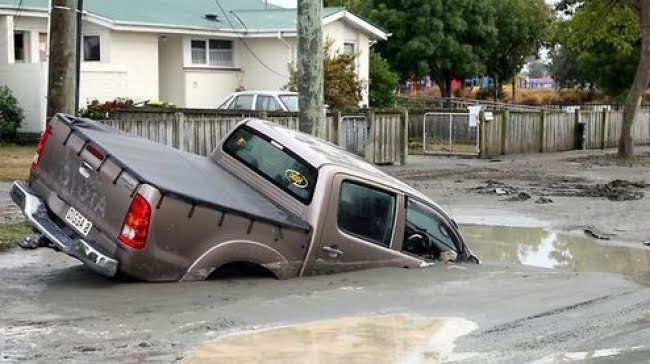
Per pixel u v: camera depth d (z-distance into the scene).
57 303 6.51
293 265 7.47
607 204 16.08
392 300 6.97
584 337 6.00
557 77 65.62
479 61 48.53
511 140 29.73
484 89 60.47
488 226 13.44
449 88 48.91
